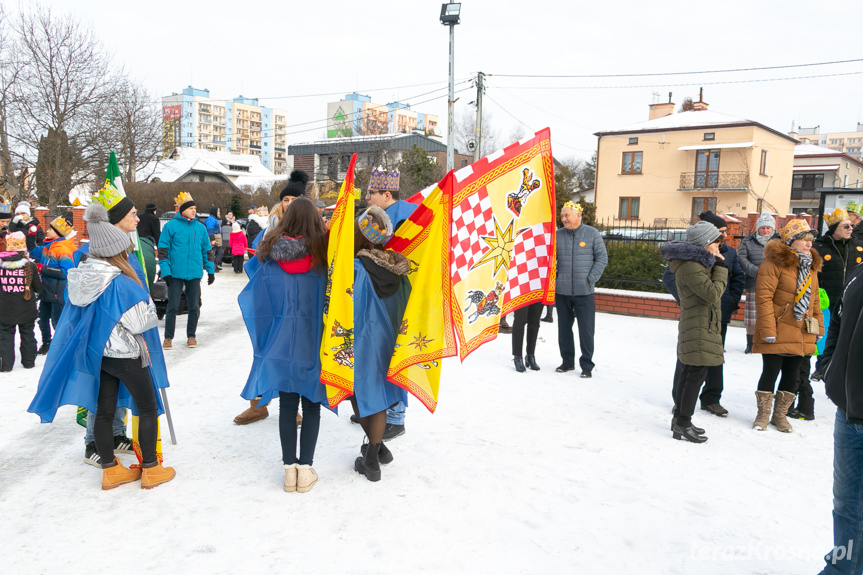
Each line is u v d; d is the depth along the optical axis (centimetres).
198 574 272
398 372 367
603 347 823
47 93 2275
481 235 471
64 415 490
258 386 347
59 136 2294
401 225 386
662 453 440
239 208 3059
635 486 382
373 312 363
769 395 495
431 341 371
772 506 360
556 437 466
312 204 363
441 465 405
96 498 343
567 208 644
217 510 332
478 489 370
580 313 653
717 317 464
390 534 313
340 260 340
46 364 343
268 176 6066
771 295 482
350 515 331
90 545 293
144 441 354
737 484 390
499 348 797
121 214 394
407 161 3247
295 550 294
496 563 289
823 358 321
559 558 296
